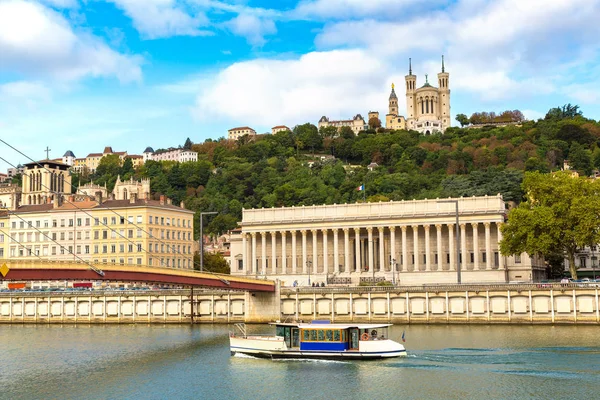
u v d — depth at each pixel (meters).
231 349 106.88
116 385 86.62
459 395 78.81
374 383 85.50
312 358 101.75
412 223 199.50
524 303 134.50
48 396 81.06
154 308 157.25
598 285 130.12
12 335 138.00
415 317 140.00
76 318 161.12
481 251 196.12
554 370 88.94
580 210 148.50
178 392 83.12
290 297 148.38
